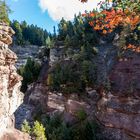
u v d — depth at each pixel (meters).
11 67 21.42
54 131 61.47
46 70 91.94
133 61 66.56
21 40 143.25
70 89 73.62
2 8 32.78
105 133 60.38
